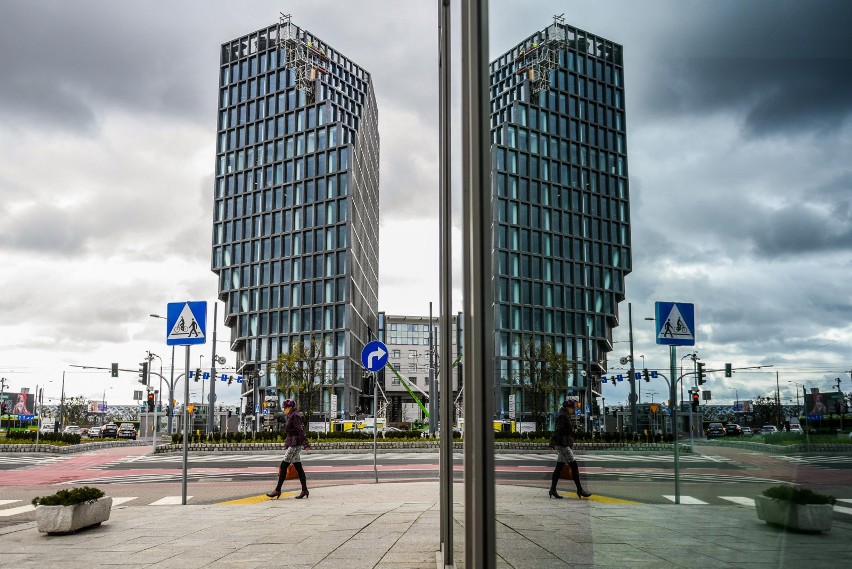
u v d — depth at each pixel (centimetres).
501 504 222
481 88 226
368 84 11881
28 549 702
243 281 9769
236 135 10269
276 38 10288
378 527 798
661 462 160
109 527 869
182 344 1152
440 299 473
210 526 858
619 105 180
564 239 196
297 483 1712
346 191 9388
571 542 199
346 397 8794
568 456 201
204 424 8381
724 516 137
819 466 113
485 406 215
